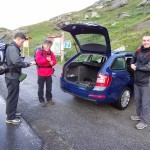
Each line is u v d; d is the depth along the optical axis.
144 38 5.07
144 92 5.22
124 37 17.94
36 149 4.27
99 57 7.18
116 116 5.96
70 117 5.81
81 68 7.19
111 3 54.12
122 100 6.36
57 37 15.81
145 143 4.62
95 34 6.38
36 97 7.43
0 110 6.20
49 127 5.22
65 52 17.59
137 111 5.62
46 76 6.50
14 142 4.50
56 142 4.55
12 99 5.23
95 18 42.94
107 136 4.86
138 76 5.26
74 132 5.00
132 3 44.50
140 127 5.23
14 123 5.34
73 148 4.34
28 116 5.82
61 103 6.84
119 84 6.11
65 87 6.64
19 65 4.99
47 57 6.36
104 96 5.84
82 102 6.96
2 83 9.34
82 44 6.80
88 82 6.66
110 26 26.31
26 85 9.03
